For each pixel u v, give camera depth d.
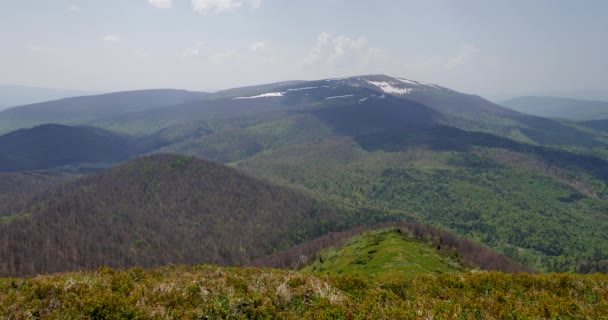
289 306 19.86
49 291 20.11
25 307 18.47
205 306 19.22
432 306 20.34
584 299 22.38
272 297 20.44
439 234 122.38
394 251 75.12
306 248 151.88
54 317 17.67
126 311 18.05
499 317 18.69
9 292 20.11
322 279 25.16
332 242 142.50
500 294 22.45
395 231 113.56
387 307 19.92
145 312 18.36
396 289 24.12
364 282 24.86
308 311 19.12
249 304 19.61
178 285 22.47
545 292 23.38
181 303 19.77
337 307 19.17
